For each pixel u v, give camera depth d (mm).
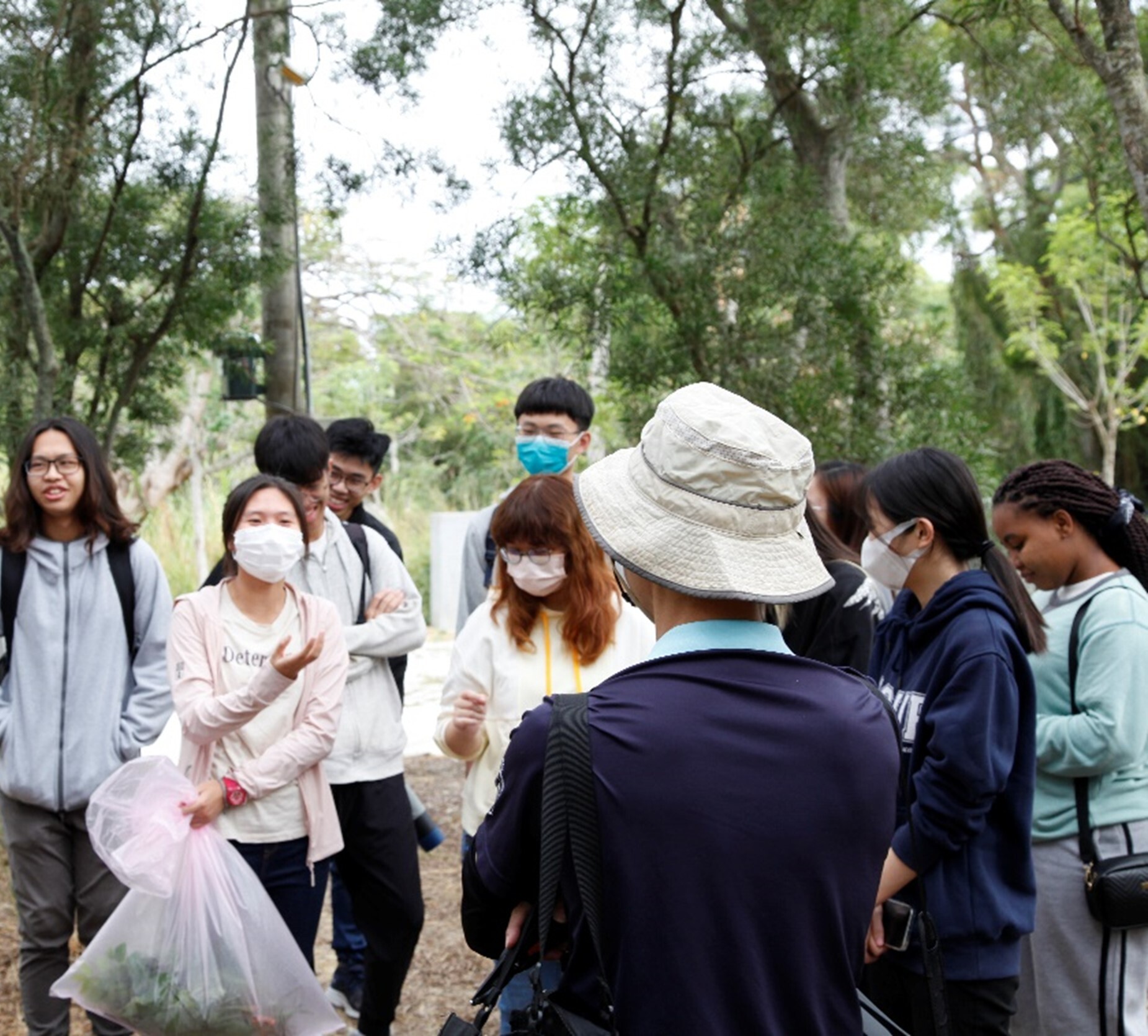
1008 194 14695
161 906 2971
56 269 5969
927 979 2264
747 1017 1471
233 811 3211
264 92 6293
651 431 1637
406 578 3830
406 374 19297
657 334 6273
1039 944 2795
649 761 1491
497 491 18578
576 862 1485
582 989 1552
